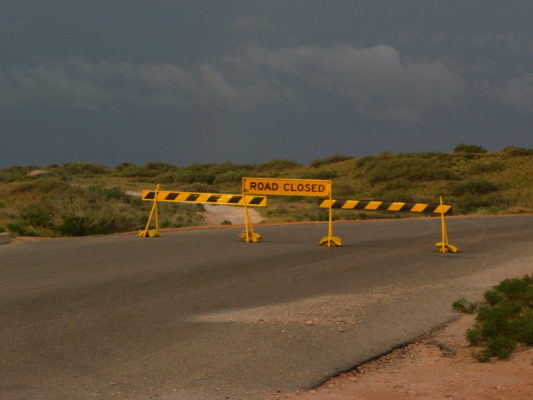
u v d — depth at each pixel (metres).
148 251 19.38
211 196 23.22
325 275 15.38
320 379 7.54
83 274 15.20
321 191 21.89
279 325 10.25
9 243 20.89
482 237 24.53
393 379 7.53
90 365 8.09
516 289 11.89
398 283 14.32
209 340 9.33
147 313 11.16
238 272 15.69
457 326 10.15
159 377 7.60
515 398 6.61
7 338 9.42
